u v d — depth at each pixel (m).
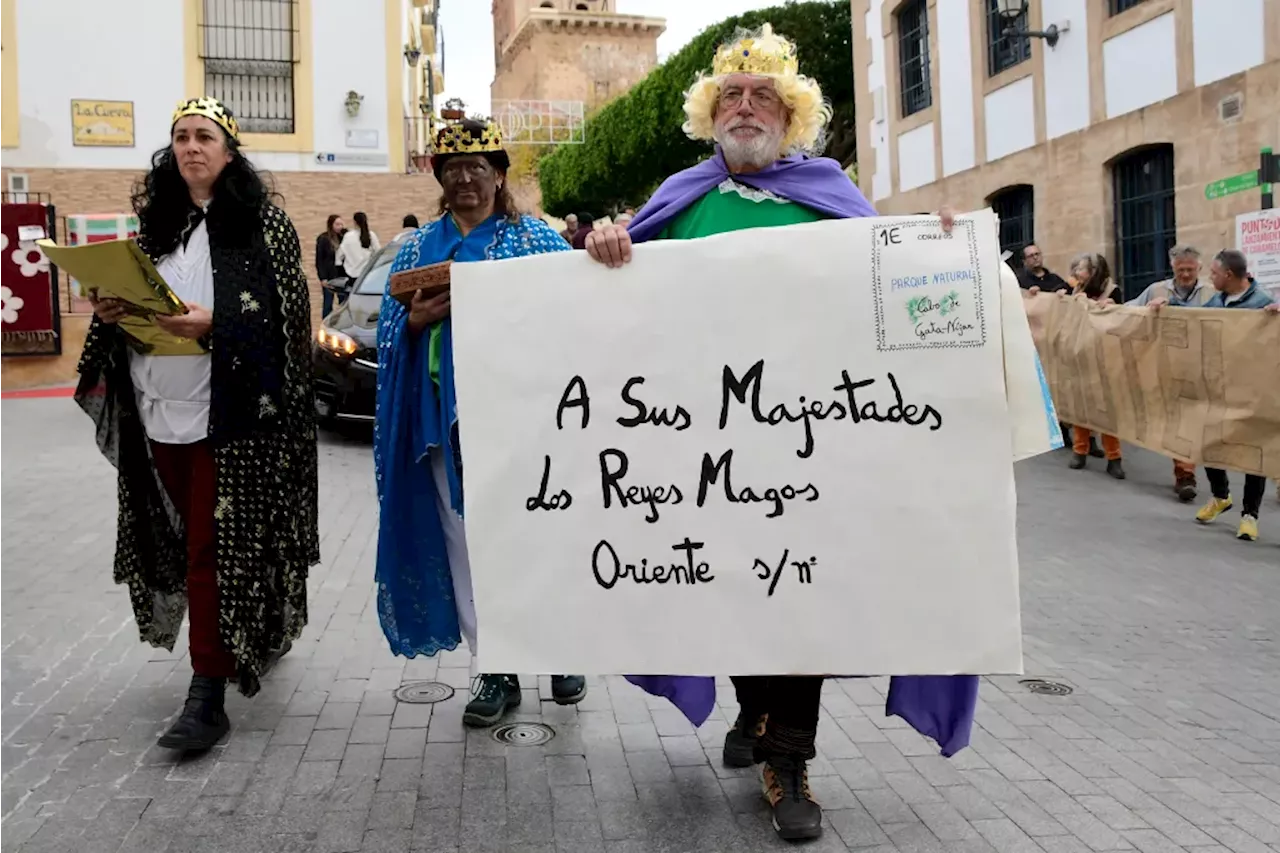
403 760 3.36
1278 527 7.48
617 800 3.12
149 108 15.66
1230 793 3.32
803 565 2.64
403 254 3.53
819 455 2.63
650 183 27.73
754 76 3.04
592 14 46.81
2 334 14.14
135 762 3.29
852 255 2.63
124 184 15.45
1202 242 11.14
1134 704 4.15
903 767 3.45
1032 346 2.64
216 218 3.37
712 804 3.11
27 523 6.54
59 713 3.66
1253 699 4.24
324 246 14.56
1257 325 6.50
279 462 3.39
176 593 3.75
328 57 16.25
